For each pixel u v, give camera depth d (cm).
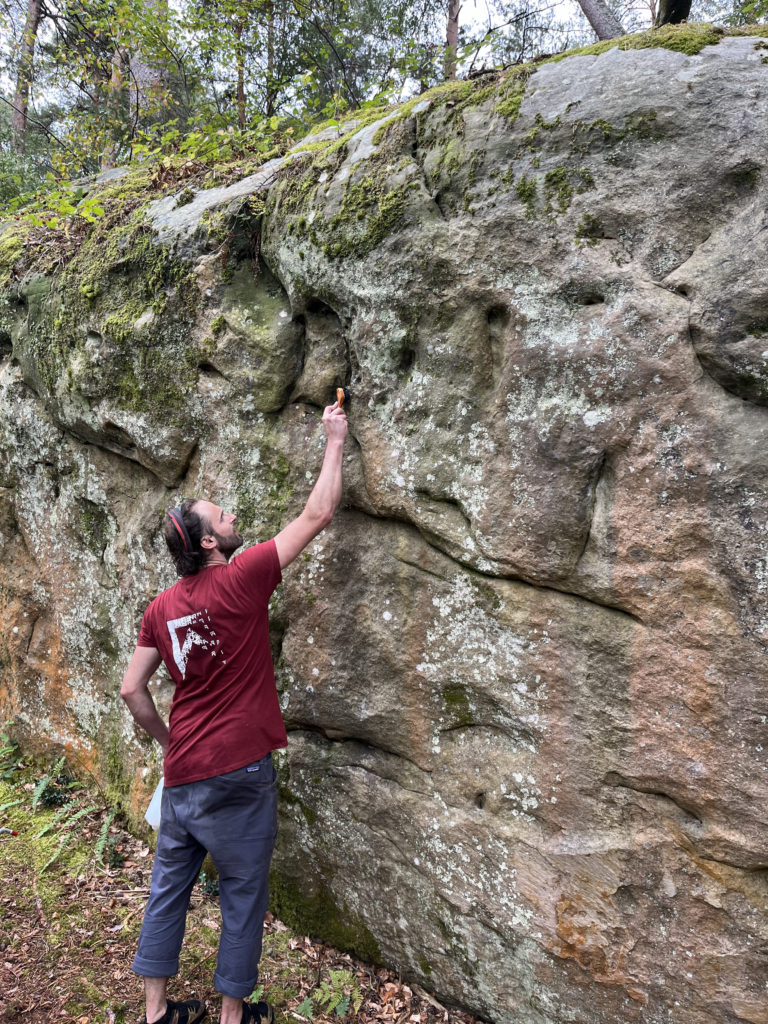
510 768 250
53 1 926
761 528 201
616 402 218
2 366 445
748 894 210
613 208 215
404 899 281
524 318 231
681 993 221
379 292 259
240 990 235
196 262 318
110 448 377
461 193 241
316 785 302
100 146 771
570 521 228
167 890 244
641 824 227
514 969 254
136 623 372
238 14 700
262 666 248
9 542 453
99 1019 259
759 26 216
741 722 206
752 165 199
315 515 250
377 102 367
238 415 309
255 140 410
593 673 230
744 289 197
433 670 265
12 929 302
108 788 392
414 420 260
